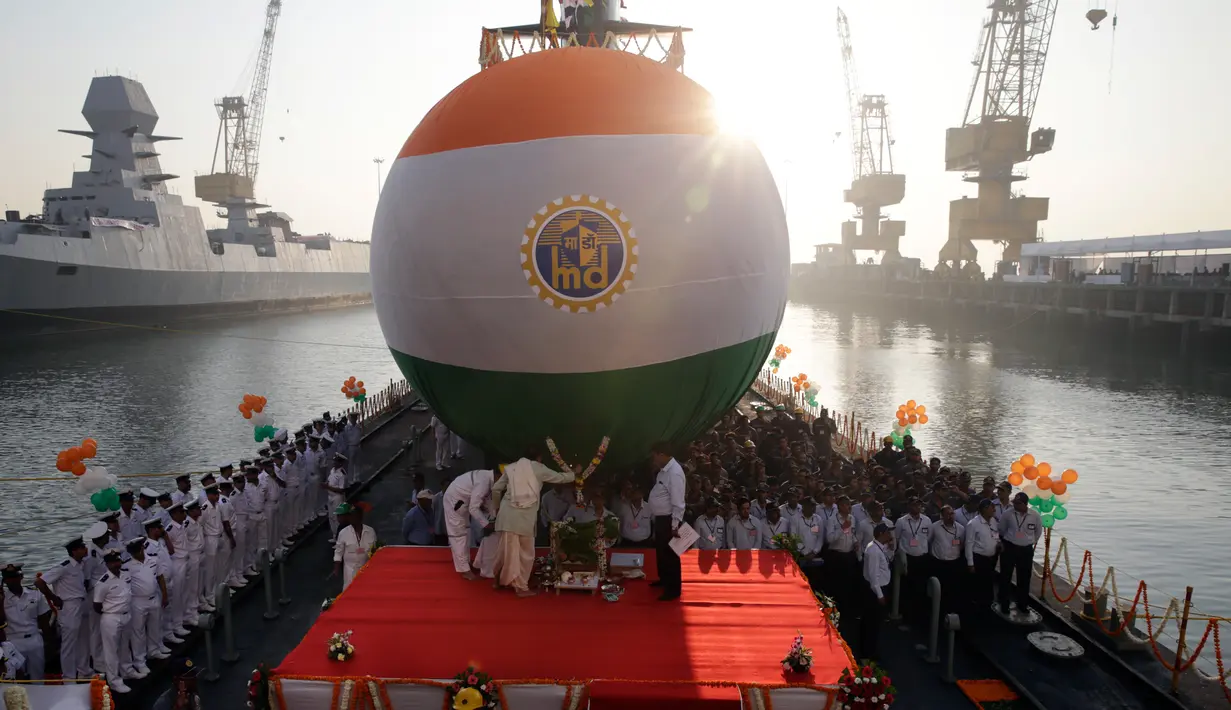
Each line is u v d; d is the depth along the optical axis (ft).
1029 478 38.50
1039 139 283.59
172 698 24.86
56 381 153.48
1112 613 34.22
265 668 21.43
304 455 50.49
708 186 27.02
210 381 157.89
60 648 30.42
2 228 184.34
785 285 31.42
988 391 149.38
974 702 29.40
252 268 289.12
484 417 28.27
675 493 26.16
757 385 113.29
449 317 26.40
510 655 22.35
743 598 26.12
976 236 302.66
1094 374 168.55
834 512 35.12
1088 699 29.58
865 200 423.64
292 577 42.45
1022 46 280.92
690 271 26.20
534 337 25.59
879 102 421.59
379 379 163.63
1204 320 176.96
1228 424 120.16
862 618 32.30
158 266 229.86
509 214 25.25
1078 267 287.89
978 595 36.04
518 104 26.66
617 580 27.14
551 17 37.99
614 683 20.90
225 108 339.98
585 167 25.44
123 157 241.14
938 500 36.94
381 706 20.85
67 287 197.16
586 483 31.27
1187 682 30.25
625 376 26.32
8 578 28.91
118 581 29.37
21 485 89.30
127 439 110.11
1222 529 74.13
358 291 406.41
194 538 35.63
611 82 27.48
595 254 24.98
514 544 25.68
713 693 20.67
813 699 20.63
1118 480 91.15
